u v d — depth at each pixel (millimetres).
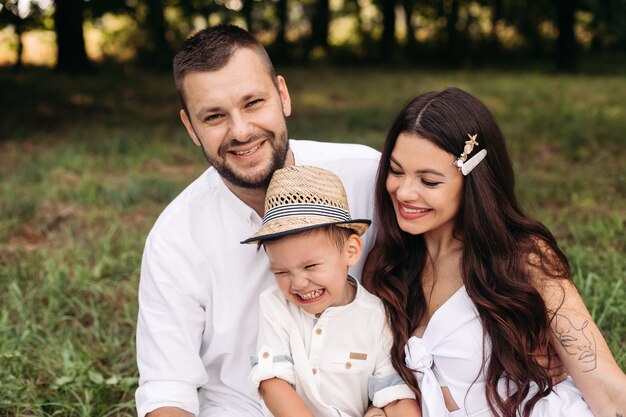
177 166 8672
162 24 18766
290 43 26234
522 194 6699
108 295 4781
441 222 2594
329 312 2555
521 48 26891
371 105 13328
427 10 26609
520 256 2529
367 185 2977
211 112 2627
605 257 4797
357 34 28938
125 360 4121
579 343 2434
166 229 2809
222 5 19094
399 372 2590
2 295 4738
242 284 2820
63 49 18031
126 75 18516
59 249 5637
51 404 3496
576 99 13203
